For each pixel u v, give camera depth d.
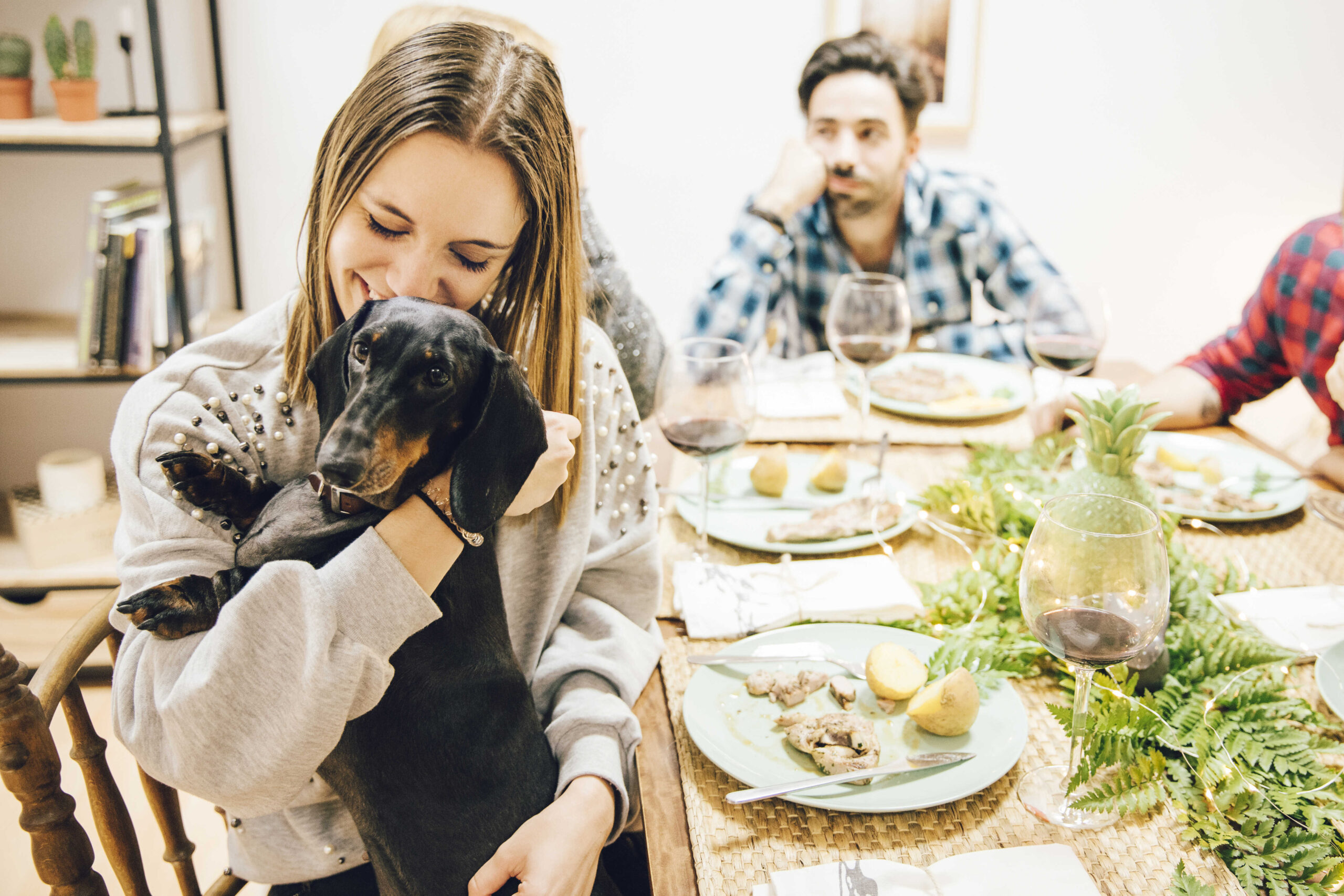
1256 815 0.71
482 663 0.74
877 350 1.36
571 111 2.63
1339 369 1.34
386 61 0.73
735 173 2.72
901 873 0.67
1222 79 2.69
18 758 0.77
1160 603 0.71
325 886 0.93
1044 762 0.80
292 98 2.49
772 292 2.39
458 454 0.63
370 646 0.65
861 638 0.96
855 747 0.78
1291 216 2.81
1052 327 1.38
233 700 0.65
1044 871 0.67
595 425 1.00
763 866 0.70
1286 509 1.22
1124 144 2.75
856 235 2.33
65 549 2.18
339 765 0.73
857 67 2.14
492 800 0.74
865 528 1.17
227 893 1.07
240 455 0.79
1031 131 2.73
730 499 1.27
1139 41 2.65
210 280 2.36
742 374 1.08
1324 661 0.89
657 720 0.88
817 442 1.47
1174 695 0.85
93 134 1.97
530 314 0.86
